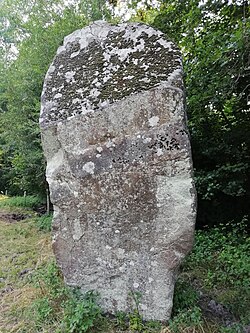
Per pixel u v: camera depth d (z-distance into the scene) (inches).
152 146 100.2
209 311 114.7
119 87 105.5
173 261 100.5
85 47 118.7
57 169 107.0
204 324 100.9
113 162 102.9
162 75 102.9
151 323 100.3
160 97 99.7
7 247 200.2
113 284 105.3
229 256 166.9
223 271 152.8
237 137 239.0
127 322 102.2
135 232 102.5
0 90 415.2
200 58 193.0
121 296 104.8
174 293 111.5
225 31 177.0
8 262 170.9
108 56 113.7
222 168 229.1
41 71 284.5
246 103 230.4
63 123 106.0
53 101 111.4
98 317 101.7
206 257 172.9
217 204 244.8
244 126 239.9
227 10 177.5
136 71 106.9
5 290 135.3
